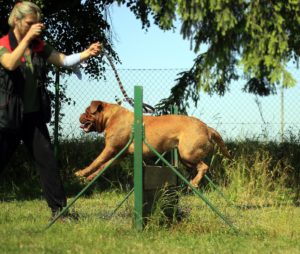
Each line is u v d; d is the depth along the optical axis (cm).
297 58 671
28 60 460
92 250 364
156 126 627
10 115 444
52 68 873
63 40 1023
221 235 450
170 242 412
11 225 469
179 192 525
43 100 468
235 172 750
